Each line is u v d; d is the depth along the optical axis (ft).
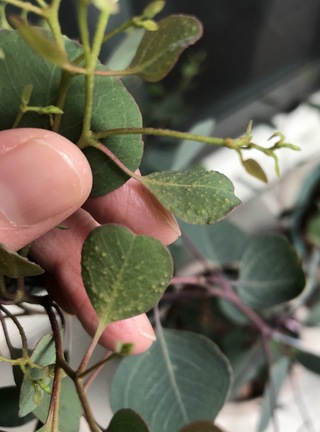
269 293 0.58
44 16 0.22
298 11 0.95
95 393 0.65
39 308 0.44
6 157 0.30
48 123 0.30
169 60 0.25
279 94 0.95
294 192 0.92
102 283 0.28
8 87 0.28
